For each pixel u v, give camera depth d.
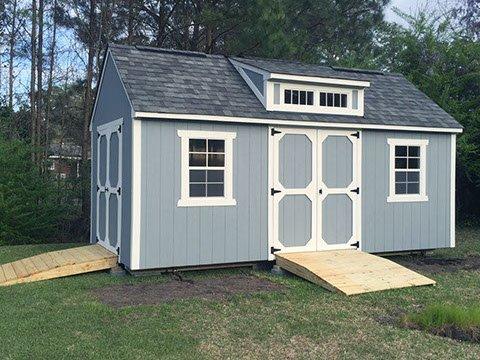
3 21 21.48
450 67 17.73
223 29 18.80
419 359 5.24
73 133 22.36
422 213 11.23
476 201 17.73
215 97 9.61
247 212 9.57
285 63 11.61
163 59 10.30
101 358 5.13
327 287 8.13
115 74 10.02
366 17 20.39
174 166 8.98
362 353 5.40
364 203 10.60
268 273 9.54
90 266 9.13
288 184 9.92
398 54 19.45
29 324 6.16
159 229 8.87
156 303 7.24
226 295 7.79
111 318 6.48
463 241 13.79
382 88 12.09
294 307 7.15
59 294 7.69
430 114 11.48
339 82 10.16
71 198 18.00
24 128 21.36
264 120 9.49
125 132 9.23
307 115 10.02
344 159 10.41
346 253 9.93
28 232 15.07
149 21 20.55
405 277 8.55
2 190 14.77
